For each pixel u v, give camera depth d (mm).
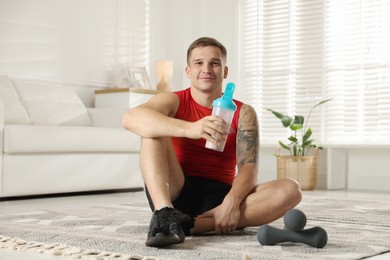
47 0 5074
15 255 1745
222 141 1837
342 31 5293
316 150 5023
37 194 3881
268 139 5691
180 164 2164
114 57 5691
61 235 2107
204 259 1621
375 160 5094
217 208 2025
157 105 2074
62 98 4723
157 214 1833
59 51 5168
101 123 4820
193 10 6125
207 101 2137
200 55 2098
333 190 4926
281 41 5633
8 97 4305
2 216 2746
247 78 5859
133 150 4441
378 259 1675
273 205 2025
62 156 3994
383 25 5070
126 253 1729
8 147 3676
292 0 5574
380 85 5078
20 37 4855
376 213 2975
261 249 1787
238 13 5887
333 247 1854
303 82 5508
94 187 4188
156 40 6117
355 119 5203
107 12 5625
